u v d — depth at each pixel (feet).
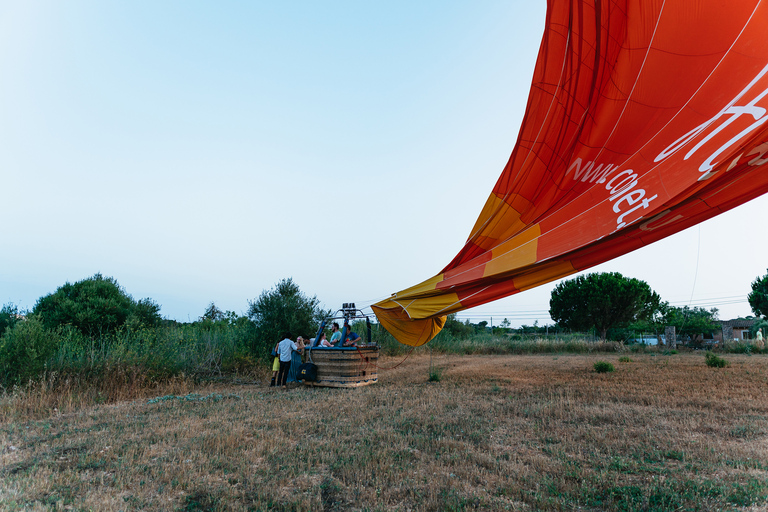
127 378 37.37
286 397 33.86
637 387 36.73
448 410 27.89
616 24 25.79
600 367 50.08
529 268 28.89
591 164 27.32
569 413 26.08
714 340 117.50
